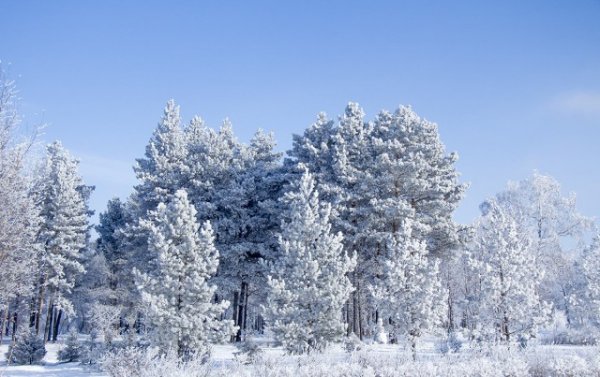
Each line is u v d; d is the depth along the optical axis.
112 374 14.95
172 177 39.44
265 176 37.44
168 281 20.05
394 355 17.30
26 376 18.23
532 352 16.41
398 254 21.02
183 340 19.55
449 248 33.31
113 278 48.41
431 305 19.56
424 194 32.88
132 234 38.59
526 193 43.91
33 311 36.53
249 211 36.03
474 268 20.64
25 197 10.88
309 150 34.72
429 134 34.69
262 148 42.31
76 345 27.23
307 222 21.97
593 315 25.50
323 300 20.81
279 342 20.28
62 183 42.38
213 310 20.56
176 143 43.06
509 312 19.27
